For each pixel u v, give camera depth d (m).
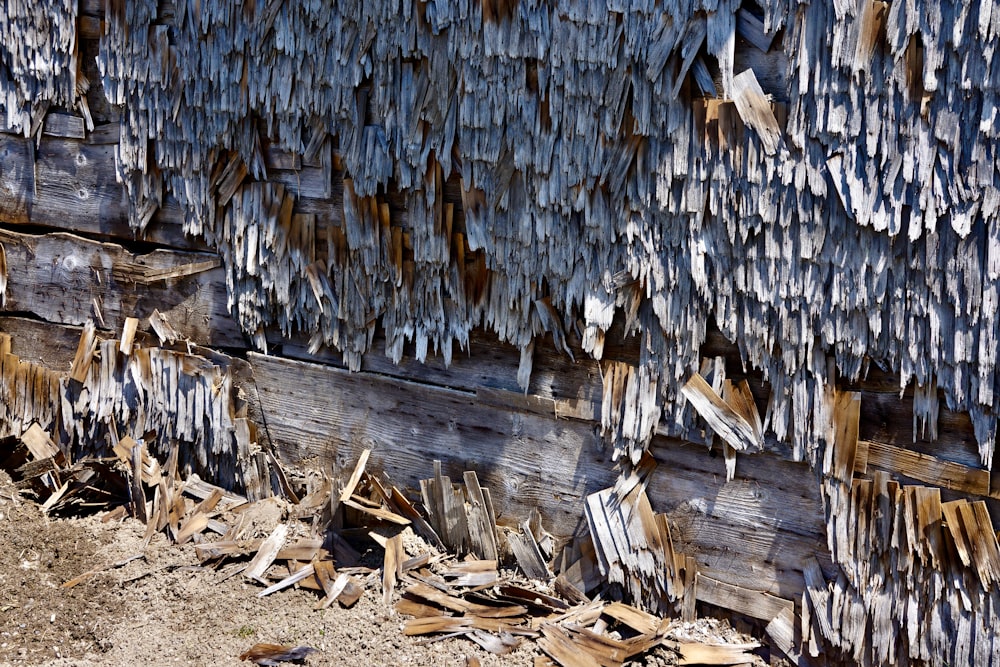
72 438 4.08
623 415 3.24
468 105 3.18
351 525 3.69
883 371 2.91
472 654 3.21
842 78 2.75
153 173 3.74
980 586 2.82
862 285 2.84
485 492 3.48
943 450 2.87
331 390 3.72
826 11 2.74
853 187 2.78
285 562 3.60
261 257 3.64
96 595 3.49
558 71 3.04
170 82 3.58
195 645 3.25
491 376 3.47
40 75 3.79
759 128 2.85
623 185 3.05
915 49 2.67
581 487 3.38
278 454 3.85
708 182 2.96
